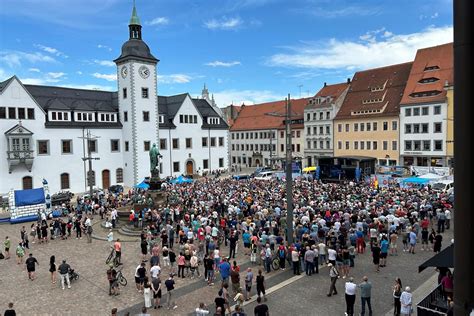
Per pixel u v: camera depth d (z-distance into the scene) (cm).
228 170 8200
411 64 7525
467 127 456
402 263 2189
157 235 2945
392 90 7412
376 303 1681
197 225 2669
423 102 6488
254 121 10400
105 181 6312
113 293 1891
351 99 8006
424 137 6538
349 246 2322
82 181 5994
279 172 5903
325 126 8244
